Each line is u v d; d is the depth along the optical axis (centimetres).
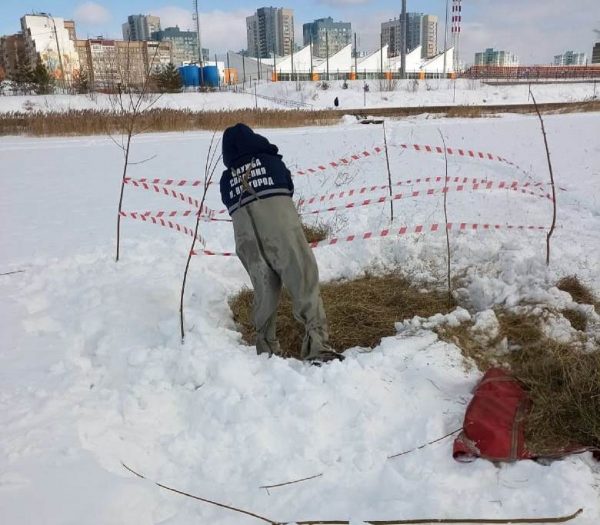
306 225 664
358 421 316
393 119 2623
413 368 365
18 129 2295
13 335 438
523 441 297
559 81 5612
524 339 411
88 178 1238
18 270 596
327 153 1427
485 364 389
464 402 340
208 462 291
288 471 283
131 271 560
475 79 5700
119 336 427
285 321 461
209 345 399
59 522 237
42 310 488
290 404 325
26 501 247
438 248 579
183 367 366
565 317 434
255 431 307
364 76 6550
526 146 1458
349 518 253
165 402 341
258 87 5066
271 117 2484
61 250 675
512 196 859
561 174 1038
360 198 901
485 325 417
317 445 302
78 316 463
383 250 591
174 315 457
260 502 265
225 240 673
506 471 283
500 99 4619
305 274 379
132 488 260
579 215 729
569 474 271
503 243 589
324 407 323
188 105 3772
